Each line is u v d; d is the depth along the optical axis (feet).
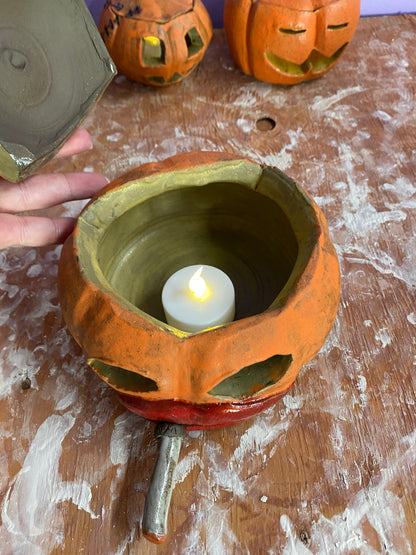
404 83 3.20
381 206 2.61
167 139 3.00
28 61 2.02
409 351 2.12
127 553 1.71
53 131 2.03
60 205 2.72
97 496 1.83
